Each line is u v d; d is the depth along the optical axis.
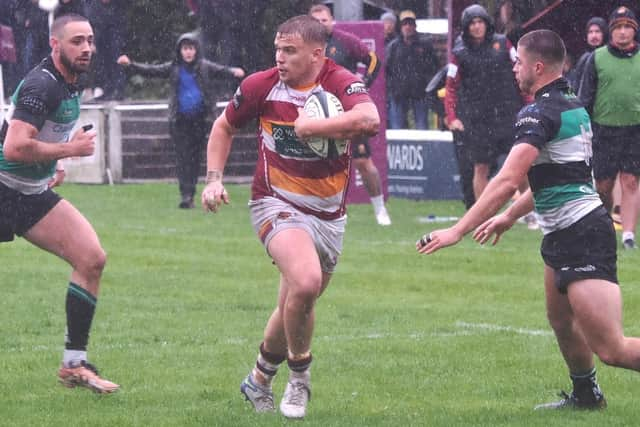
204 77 47.56
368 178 42.53
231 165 60.34
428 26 56.75
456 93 40.31
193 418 17.86
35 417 18.11
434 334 24.83
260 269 33.12
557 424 17.38
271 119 17.41
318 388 20.05
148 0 70.94
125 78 61.19
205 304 28.20
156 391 19.89
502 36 39.66
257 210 17.66
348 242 38.06
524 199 17.17
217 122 18.05
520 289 30.22
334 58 39.59
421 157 51.06
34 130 18.78
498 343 23.73
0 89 50.34
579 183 16.75
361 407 18.73
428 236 16.23
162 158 60.25
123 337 24.48
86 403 19.06
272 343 17.95
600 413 18.06
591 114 34.97
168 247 36.94
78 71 19.30
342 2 49.97
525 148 16.41
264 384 18.31
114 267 33.19
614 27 34.12
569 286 16.61
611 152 35.03
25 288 30.20
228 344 23.83
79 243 19.58
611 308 16.33
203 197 17.72
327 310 27.50
